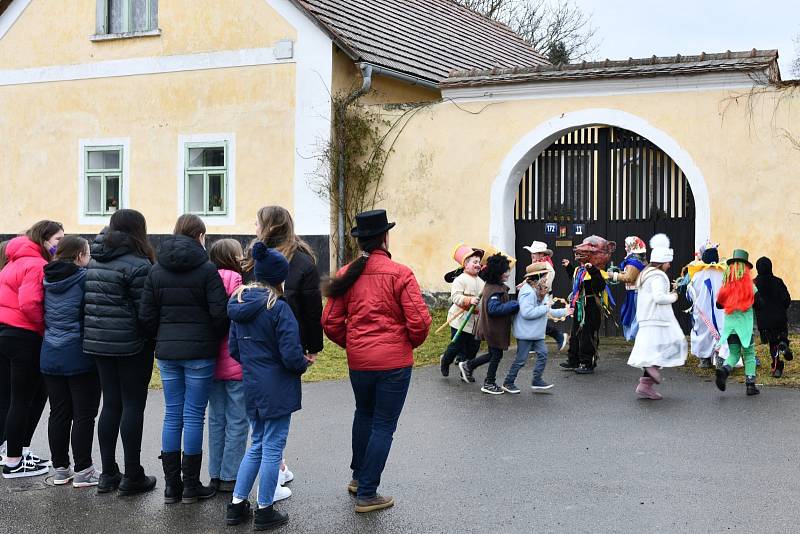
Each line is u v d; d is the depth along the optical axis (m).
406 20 20.16
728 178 12.90
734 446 7.57
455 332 10.98
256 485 7.03
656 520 5.86
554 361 11.91
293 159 15.65
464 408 9.24
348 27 16.50
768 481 6.60
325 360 12.11
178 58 16.52
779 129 12.61
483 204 14.47
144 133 16.86
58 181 17.62
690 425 8.32
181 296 6.38
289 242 6.41
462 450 7.65
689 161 13.11
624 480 6.71
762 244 12.73
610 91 13.58
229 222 16.19
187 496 6.53
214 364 6.53
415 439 8.05
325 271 15.36
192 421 6.48
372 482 6.21
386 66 15.74
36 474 7.33
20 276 7.07
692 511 6.01
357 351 6.25
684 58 13.12
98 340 6.58
